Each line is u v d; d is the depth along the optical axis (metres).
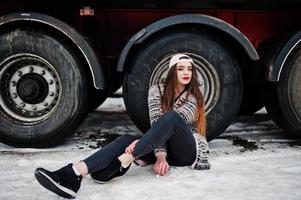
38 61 3.42
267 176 2.80
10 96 3.46
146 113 3.36
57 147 3.55
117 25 3.80
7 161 3.14
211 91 3.45
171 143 2.70
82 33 3.60
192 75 2.79
